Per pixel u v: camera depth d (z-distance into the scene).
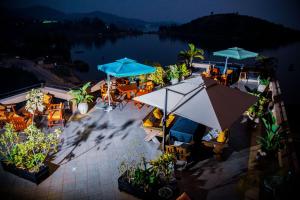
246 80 16.44
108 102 12.58
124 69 10.68
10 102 10.84
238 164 7.49
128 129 9.87
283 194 5.65
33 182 6.89
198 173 7.10
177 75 15.09
